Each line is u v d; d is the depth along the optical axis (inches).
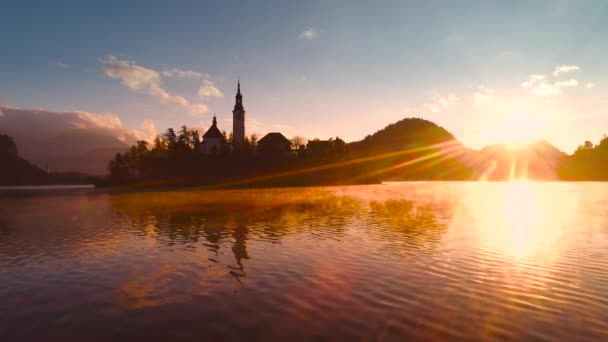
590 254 623.2
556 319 346.0
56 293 442.0
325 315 360.8
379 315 358.9
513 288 440.5
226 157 6156.5
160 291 444.1
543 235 817.5
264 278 493.7
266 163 6186.0
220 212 1396.4
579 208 1512.1
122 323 348.2
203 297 419.8
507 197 2347.4
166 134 6683.1
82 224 1080.2
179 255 642.8
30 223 1129.4
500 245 705.0
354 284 462.3
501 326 331.3
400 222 1060.5
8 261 612.1
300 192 3117.6
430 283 463.5
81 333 326.3
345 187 4510.3
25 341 311.0
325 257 613.0
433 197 2351.1
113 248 712.4
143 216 1283.2
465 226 970.1
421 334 314.7
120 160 7086.6
